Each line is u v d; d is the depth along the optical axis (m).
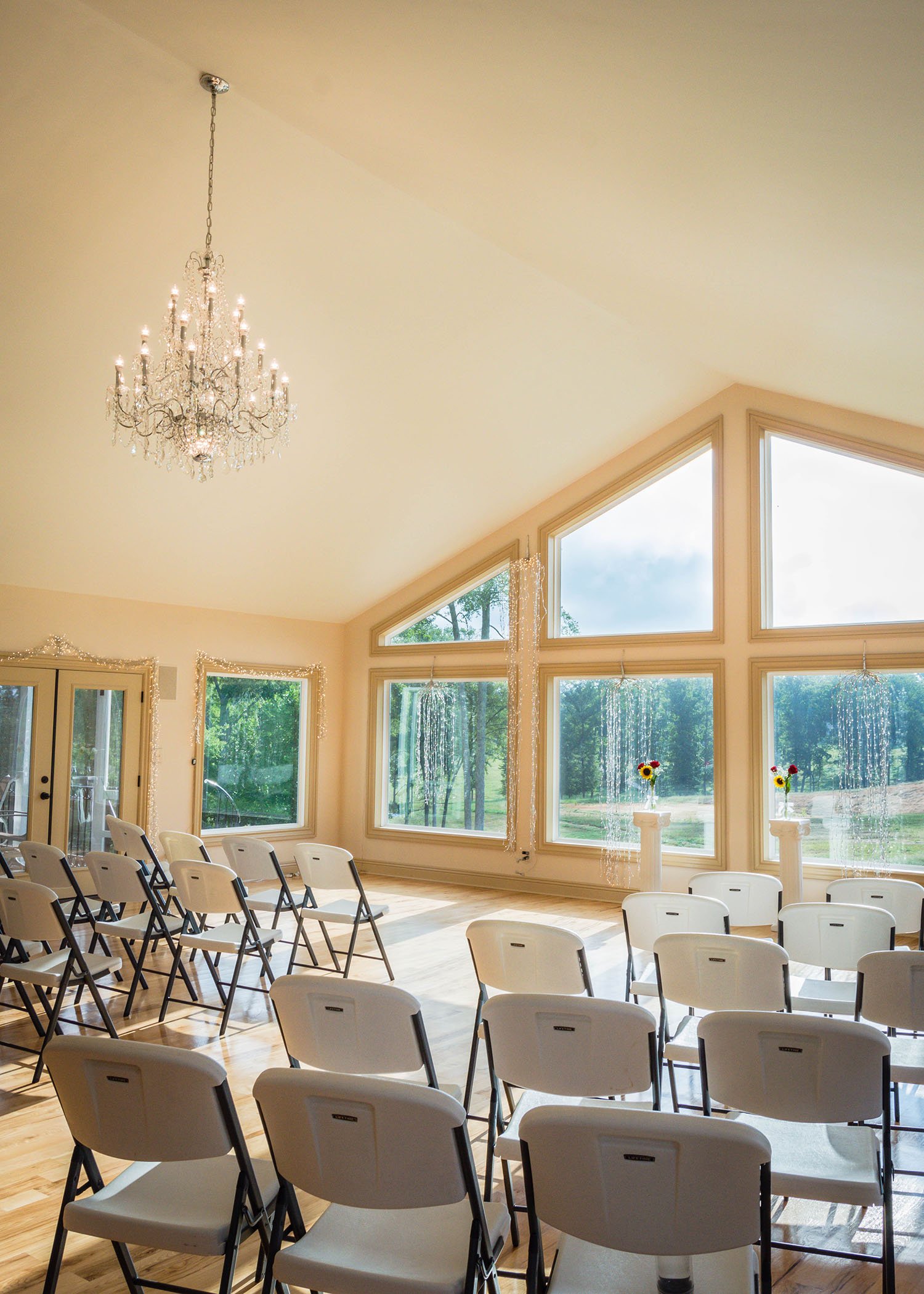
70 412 6.24
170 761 8.95
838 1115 2.37
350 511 8.41
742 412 8.32
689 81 3.04
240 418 5.25
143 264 5.45
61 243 5.14
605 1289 1.89
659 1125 1.71
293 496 7.93
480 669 9.54
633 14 2.71
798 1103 2.37
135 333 5.83
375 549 9.16
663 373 7.93
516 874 9.14
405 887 9.29
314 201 5.46
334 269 5.98
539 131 3.82
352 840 10.29
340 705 10.43
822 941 4.07
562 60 3.12
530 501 9.23
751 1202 1.74
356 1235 2.06
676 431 8.67
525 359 7.28
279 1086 1.93
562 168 4.20
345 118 4.44
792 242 4.32
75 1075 2.12
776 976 3.17
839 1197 2.27
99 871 5.07
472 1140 3.53
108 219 5.12
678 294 5.87
